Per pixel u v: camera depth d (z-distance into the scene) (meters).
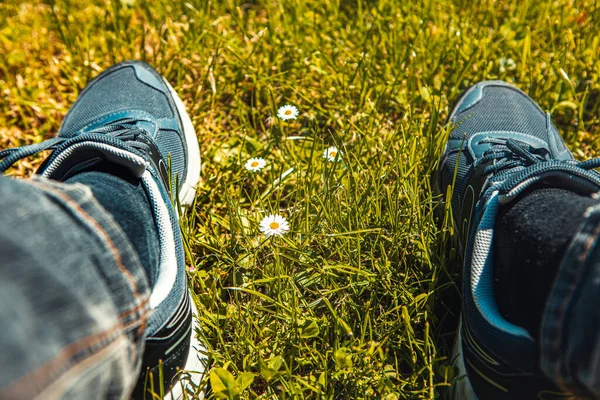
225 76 2.14
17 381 0.68
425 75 2.08
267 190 1.76
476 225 1.28
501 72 2.12
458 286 1.52
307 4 2.34
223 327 1.46
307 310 1.46
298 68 2.12
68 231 0.82
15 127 2.04
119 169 1.30
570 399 1.01
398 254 1.54
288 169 1.80
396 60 2.11
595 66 2.06
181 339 1.24
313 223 1.61
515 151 1.48
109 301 0.83
